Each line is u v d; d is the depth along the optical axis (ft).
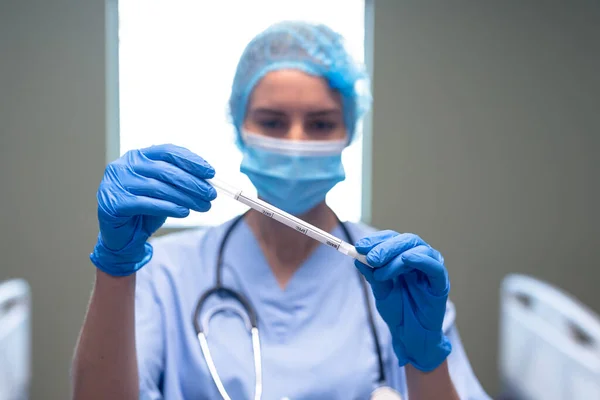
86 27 6.44
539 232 6.88
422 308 2.73
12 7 6.36
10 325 6.11
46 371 6.36
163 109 6.61
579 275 6.88
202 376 3.06
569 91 6.88
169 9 6.62
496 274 6.82
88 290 6.43
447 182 6.78
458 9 6.77
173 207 2.51
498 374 6.69
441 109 6.77
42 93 6.40
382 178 6.70
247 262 3.47
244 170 3.42
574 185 6.91
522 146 6.86
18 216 6.38
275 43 3.27
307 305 3.37
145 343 3.08
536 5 6.84
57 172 6.41
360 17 6.82
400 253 2.66
